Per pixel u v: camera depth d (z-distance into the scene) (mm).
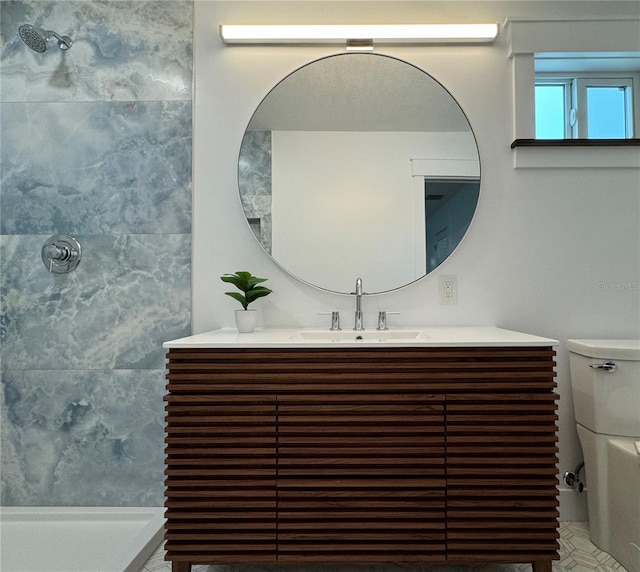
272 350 1268
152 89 1774
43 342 1744
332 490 1247
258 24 1782
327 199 1752
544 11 1769
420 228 1746
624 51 1709
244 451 1241
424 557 1245
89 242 1758
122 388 1734
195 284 1757
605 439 1453
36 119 1782
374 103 1767
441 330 1618
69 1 1799
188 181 1759
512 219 1743
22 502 1721
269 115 1769
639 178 1726
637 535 1312
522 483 1228
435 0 1776
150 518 1646
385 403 1255
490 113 1760
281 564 1334
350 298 1751
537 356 1254
